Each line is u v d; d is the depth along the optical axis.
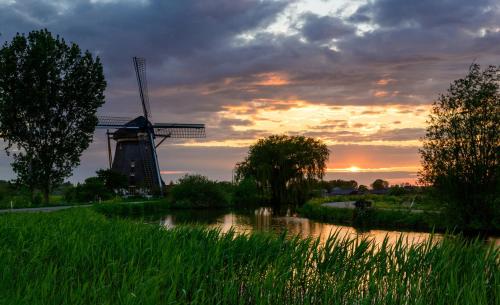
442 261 8.08
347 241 9.71
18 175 43.66
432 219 30.59
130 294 6.59
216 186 63.50
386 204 41.75
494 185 28.50
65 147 44.66
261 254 9.96
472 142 28.97
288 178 68.56
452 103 29.56
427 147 30.58
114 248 10.47
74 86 44.78
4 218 18.72
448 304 6.90
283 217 44.34
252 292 8.08
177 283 7.98
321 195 72.62
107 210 45.22
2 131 43.09
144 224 15.12
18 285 7.72
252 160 69.56
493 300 7.24
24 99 42.62
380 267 8.68
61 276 8.65
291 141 69.94
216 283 8.17
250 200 68.00
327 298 7.82
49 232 12.96
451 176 29.33
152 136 68.81
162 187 69.50
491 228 28.44
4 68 42.09
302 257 9.33
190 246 9.90
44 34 44.06
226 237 10.67
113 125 68.69
